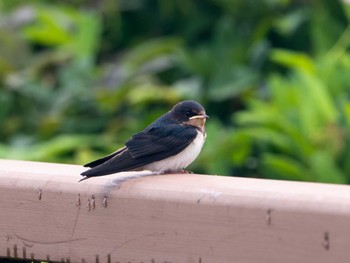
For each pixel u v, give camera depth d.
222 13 13.76
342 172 10.52
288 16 13.02
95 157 11.12
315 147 10.62
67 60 13.22
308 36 13.20
